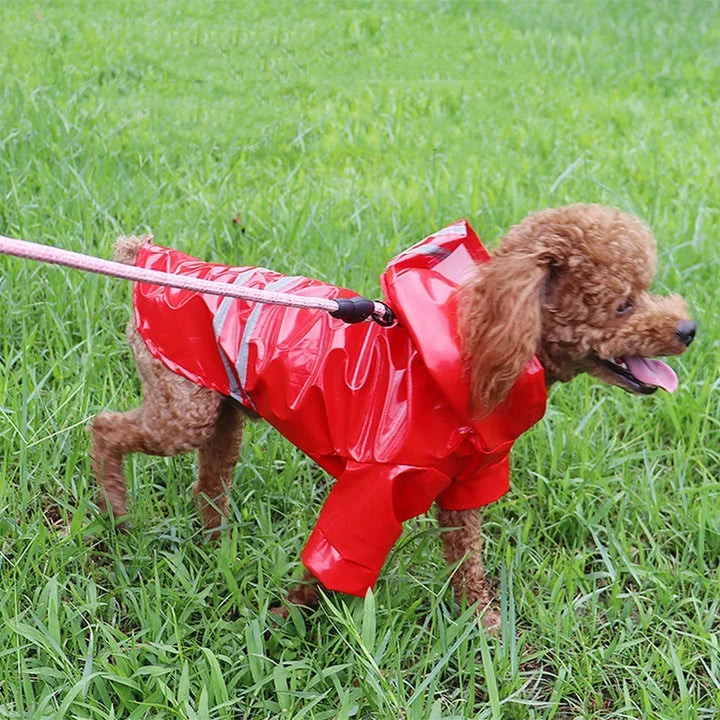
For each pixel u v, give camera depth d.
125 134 2.45
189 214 2.02
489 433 1.30
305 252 1.95
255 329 1.33
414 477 1.28
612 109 3.01
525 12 4.14
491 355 1.25
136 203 2.03
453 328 1.28
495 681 1.28
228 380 1.36
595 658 1.36
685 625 1.42
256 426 1.64
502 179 2.32
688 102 3.18
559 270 1.30
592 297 1.30
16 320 1.74
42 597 1.33
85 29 3.36
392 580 1.42
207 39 3.50
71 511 1.48
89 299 1.78
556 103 3.07
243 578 1.41
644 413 1.70
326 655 1.34
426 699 1.30
